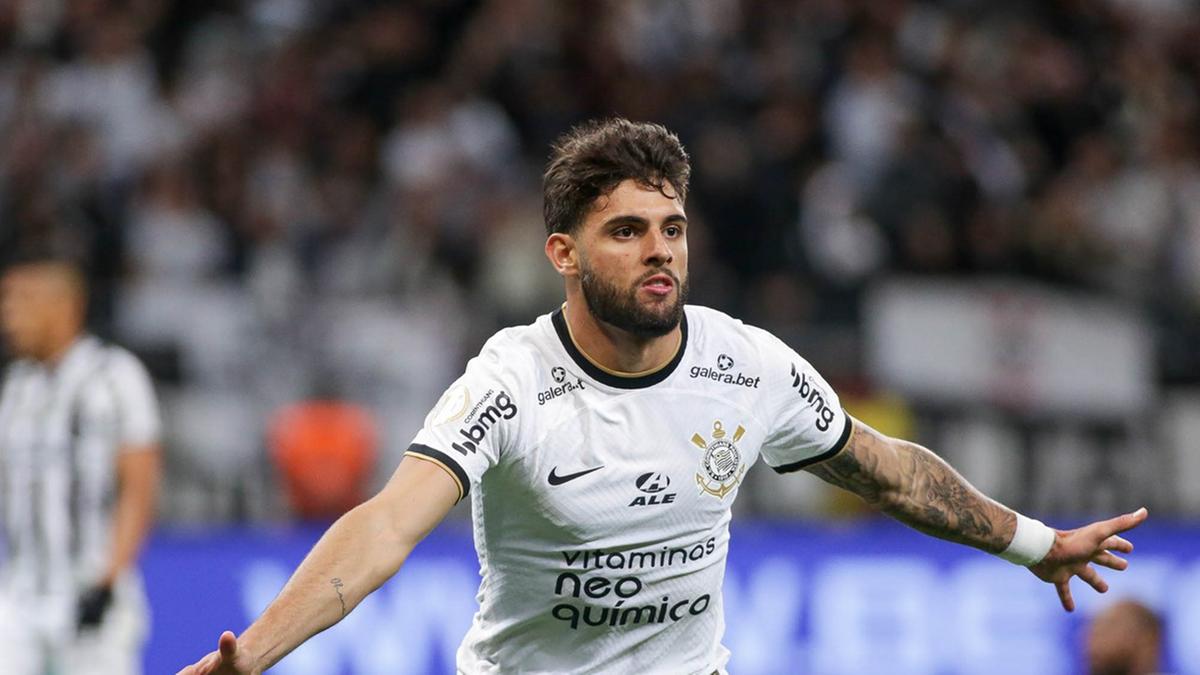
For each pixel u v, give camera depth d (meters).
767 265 33.22
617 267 11.39
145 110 36.47
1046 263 33.59
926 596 27.97
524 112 36.69
